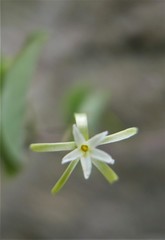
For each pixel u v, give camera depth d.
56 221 0.25
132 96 0.28
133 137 0.26
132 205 0.25
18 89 0.13
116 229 0.25
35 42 0.13
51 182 0.25
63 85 0.28
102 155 0.09
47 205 0.25
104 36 0.29
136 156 0.25
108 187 0.25
